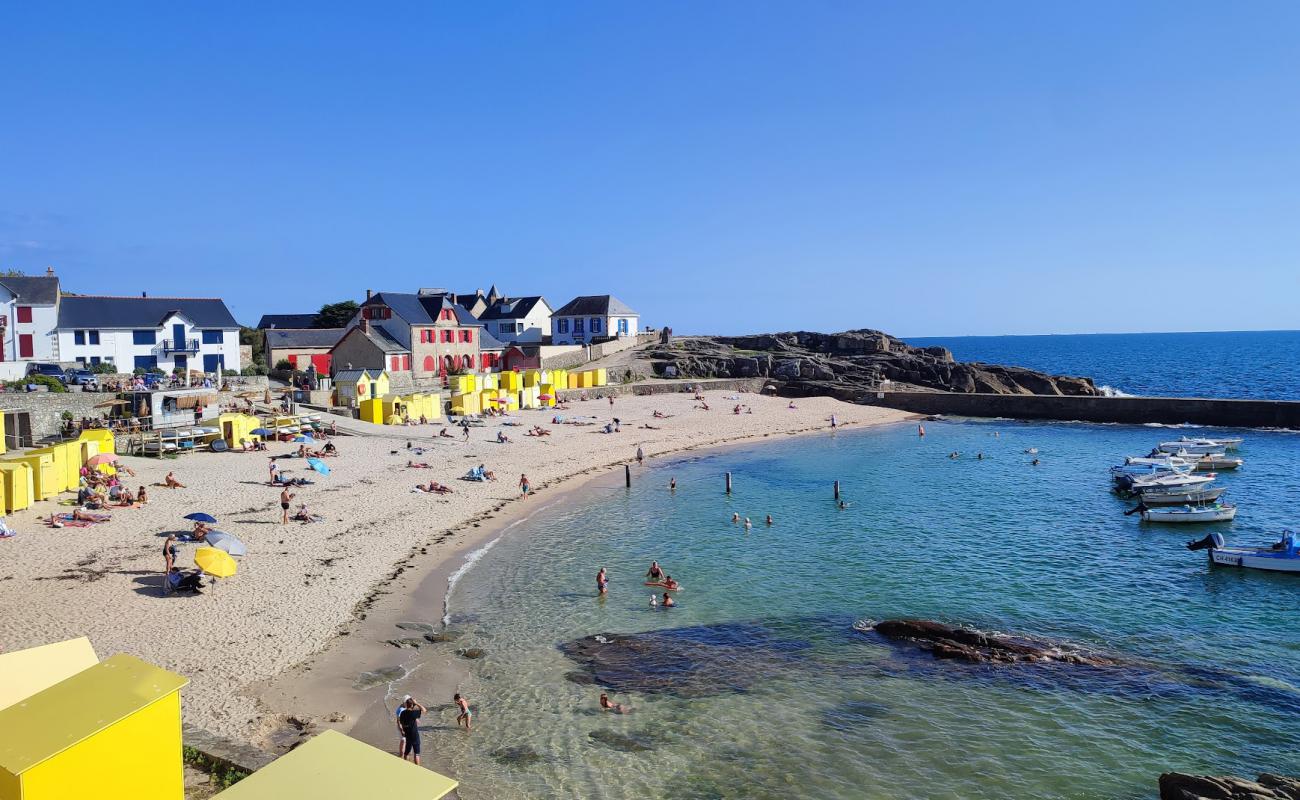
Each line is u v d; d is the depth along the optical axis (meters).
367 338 80.88
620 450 65.06
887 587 32.75
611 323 113.88
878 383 99.38
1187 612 29.94
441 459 55.41
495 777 18.84
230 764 16.25
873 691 23.56
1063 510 46.22
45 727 11.28
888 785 18.88
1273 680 24.22
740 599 31.25
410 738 18.95
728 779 19.00
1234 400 77.75
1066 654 25.75
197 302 78.56
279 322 123.75
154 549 31.77
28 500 35.69
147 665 12.91
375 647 25.47
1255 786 17.20
